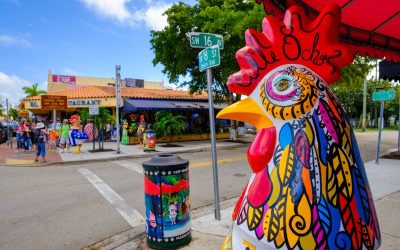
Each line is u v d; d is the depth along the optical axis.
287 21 1.59
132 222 5.47
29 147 18.20
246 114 1.53
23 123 18.08
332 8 1.56
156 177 4.02
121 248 4.29
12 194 7.54
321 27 1.56
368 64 17.64
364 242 1.36
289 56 1.56
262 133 1.48
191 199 6.75
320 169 1.35
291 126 1.42
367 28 3.71
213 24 14.02
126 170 10.67
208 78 4.97
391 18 3.39
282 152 1.40
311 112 1.42
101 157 13.57
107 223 5.44
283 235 1.32
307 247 1.29
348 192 1.37
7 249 4.51
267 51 1.54
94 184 8.44
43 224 5.46
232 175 9.40
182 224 4.13
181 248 4.08
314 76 1.53
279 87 1.48
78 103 23.38
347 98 41.28
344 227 1.33
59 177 9.55
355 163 1.46
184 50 17.08
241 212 1.50
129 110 21.20
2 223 5.56
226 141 20.66
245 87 1.55
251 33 1.55
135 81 35.41
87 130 16.75
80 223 5.47
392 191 6.62
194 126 24.33
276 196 1.37
